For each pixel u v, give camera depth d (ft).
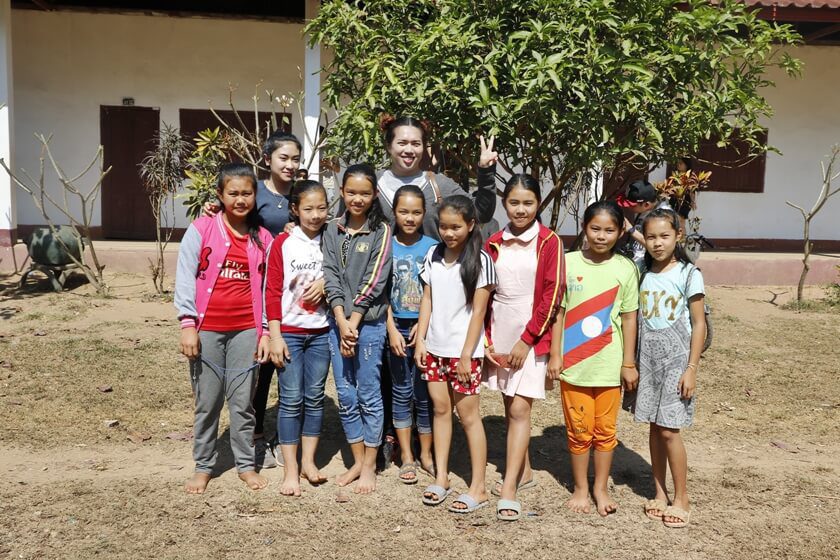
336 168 24.84
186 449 15.69
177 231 41.24
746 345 25.61
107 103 40.37
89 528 12.26
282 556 11.65
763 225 42.65
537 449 16.34
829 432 17.84
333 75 18.53
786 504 13.88
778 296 34.27
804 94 41.81
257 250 13.56
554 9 15.53
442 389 13.43
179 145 34.94
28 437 15.99
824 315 30.53
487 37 16.16
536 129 15.40
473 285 12.85
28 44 39.52
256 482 13.87
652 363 12.98
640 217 19.40
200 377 13.37
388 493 13.85
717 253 38.81
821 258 37.58
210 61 40.45
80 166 40.57
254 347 13.56
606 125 15.61
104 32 39.91
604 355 12.95
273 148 14.28
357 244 13.41
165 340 23.72
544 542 12.29
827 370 22.82
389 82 16.34
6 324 25.18
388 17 18.20
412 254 13.79
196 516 12.77
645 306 13.01
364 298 13.29
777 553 12.15
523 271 13.08
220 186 13.17
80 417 17.25
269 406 18.38
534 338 12.92
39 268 30.53
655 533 12.67
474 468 13.41
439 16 17.17
